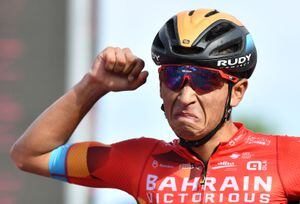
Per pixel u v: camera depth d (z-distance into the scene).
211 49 13.69
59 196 23.36
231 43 13.84
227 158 14.12
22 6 23.56
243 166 14.01
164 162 14.35
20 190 23.25
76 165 14.72
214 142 14.19
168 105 13.90
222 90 13.91
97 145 14.83
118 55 14.18
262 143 14.21
